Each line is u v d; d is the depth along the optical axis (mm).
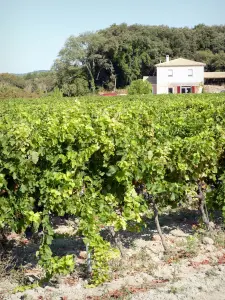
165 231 5480
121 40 55375
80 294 3799
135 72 56938
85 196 4207
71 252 4809
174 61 46531
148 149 4836
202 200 5289
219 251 4738
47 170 4109
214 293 3699
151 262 4473
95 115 5309
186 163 4980
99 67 56438
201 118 6449
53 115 5867
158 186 4777
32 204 4125
